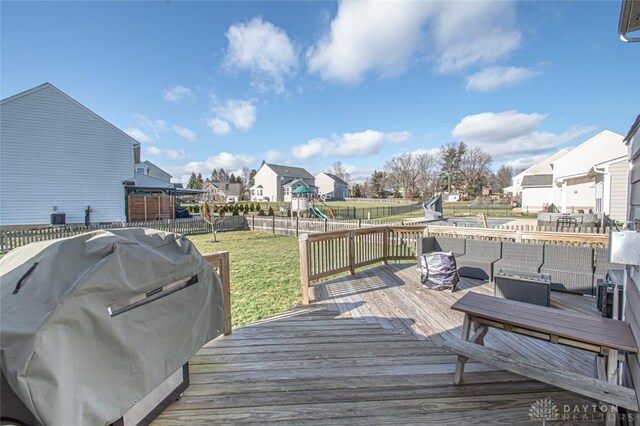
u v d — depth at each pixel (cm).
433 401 205
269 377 236
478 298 251
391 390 218
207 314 218
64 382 115
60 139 1432
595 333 185
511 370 190
